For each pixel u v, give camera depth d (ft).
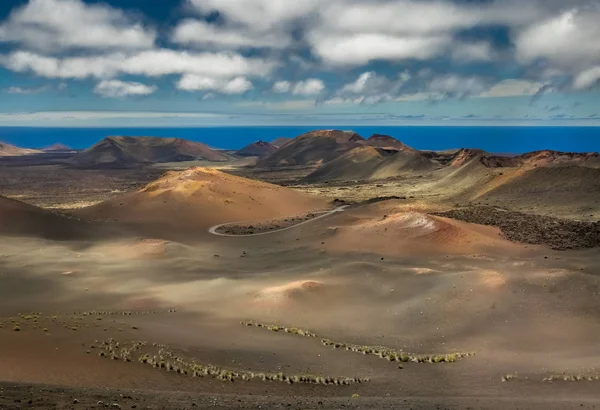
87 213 463.42
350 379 105.29
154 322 154.30
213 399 78.84
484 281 174.09
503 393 95.45
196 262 274.57
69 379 88.02
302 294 183.11
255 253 301.63
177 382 94.38
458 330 147.33
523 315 150.92
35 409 59.72
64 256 280.92
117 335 126.82
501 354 127.44
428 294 174.60
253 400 80.02
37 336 116.57
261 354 123.13
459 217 356.38
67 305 188.24
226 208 473.26
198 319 164.45
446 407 78.07
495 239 289.33
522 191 481.87
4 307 182.39
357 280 201.05
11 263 258.57
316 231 342.44
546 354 126.00
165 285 221.87
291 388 97.04
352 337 148.77
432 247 268.62
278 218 461.37
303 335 148.56
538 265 199.41
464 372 112.88
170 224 417.69
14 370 89.66
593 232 294.05
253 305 180.04
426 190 641.81
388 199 474.49
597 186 430.61
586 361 117.91
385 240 284.61
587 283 162.81
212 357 116.16
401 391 97.30
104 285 221.87
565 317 146.92
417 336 146.51
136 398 74.28
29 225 353.31
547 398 89.61
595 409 78.38
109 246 322.14
